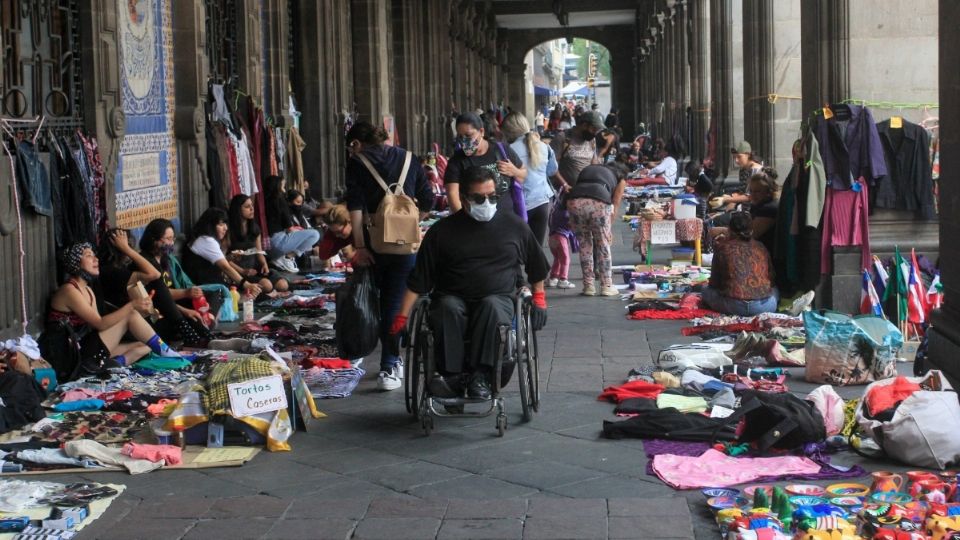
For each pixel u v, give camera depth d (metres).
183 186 13.09
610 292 12.24
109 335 8.70
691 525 5.21
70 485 5.86
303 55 19.88
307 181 19.80
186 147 13.06
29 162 8.84
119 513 5.52
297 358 9.05
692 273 13.45
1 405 6.93
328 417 7.34
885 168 10.25
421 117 30.64
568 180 13.18
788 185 10.83
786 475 5.86
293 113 18.06
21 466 6.23
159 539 5.15
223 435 6.64
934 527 4.88
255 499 5.69
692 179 23.28
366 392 8.04
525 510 5.45
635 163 34.69
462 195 6.94
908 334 9.67
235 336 9.91
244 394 6.63
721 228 14.12
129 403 7.49
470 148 9.23
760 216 11.28
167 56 12.64
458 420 7.20
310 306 11.72
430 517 5.37
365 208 8.16
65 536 5.17
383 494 5.76
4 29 8.94
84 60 10.20
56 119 9.72
